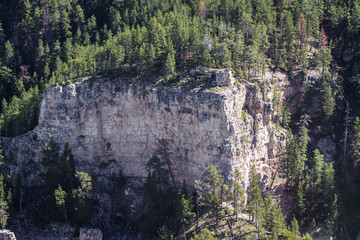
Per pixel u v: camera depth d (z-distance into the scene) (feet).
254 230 398.01
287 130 471.62
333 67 520.42
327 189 434.30
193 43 472.85
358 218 428.56
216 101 431.02
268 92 467.52
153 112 464.65
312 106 491.31
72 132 477.77
